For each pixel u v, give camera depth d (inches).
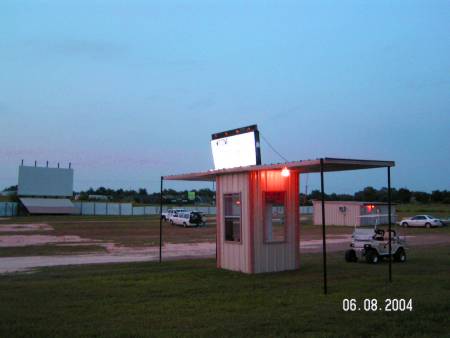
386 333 309.1
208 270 615.8
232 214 637.3
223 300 414.3
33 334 305.9
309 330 315.0
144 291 457.7
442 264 693.9
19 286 490.6
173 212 2201.0
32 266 736.3
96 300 415.8
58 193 3297.2
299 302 401.7
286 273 583.8
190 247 1146.7
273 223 663.1
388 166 502.9
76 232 1674.5
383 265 681.0
